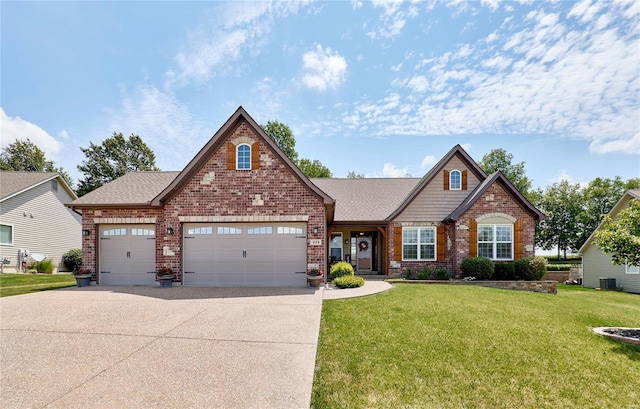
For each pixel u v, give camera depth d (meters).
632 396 4.89
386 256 18.09
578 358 6.16
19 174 23.97
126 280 13.85
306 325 7.42
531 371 5.55
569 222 39.91
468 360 5.85
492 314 8.86
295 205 13.04
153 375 4.89
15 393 4.33
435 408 4.37
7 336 6.55
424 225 17.59
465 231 16.42
